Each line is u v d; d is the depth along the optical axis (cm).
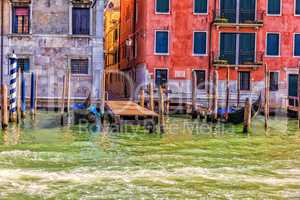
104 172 1284
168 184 1169
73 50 3123
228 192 1106
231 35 3438
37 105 3080
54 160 1441
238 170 1338
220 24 3378
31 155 1507
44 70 3112
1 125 2173
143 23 3466
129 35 4162
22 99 2481
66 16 3111
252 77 3441
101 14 3125
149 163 1414
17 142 1775
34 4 3095
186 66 3419
